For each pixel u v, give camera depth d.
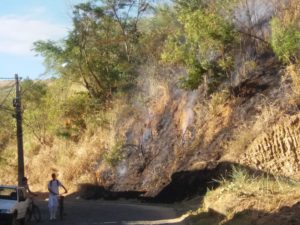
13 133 56.00
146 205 27.77
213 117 28.48
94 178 38.25
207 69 29.64
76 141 46.34
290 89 23.61
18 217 18.45
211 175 25.03
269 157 21.84
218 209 16.41
